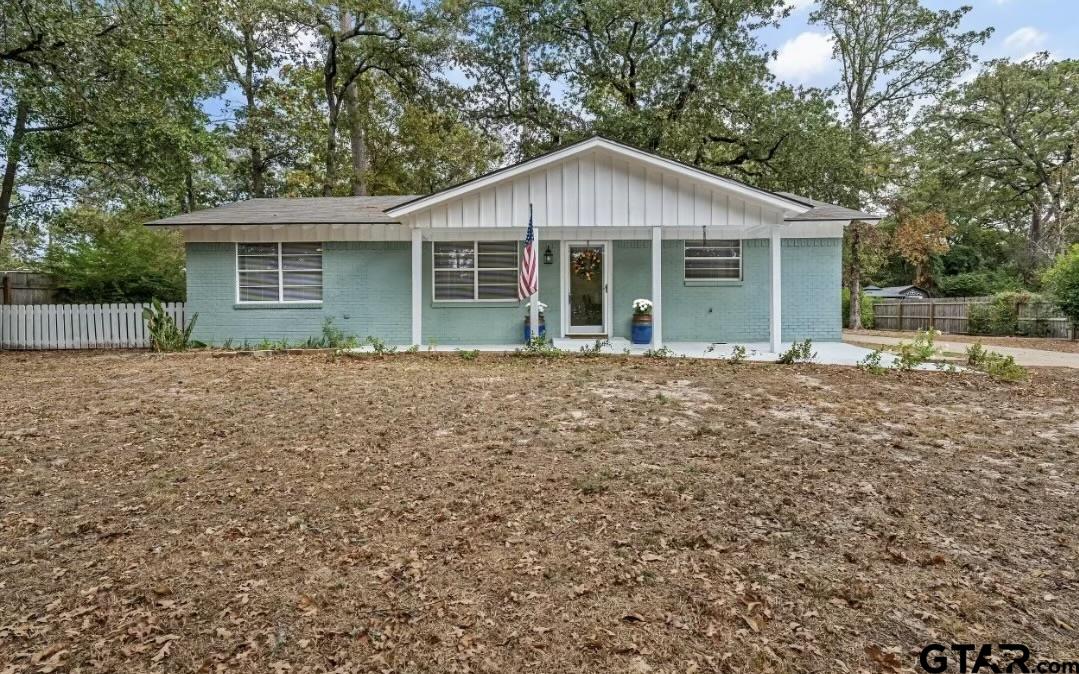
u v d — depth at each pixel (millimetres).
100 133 14070
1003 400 7383
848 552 3348
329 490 4262
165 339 12625
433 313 13461
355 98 26312
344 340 13117
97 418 6258
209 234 13203
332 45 23781
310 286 13445
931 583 3023
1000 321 20562
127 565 3193
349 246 13383
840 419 6312
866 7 24750
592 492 4180
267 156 23875
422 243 13391
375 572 3125
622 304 13703
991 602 2854
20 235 20453
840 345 13047
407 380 8625
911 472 4625
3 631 2598
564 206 11406
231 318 13359
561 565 3189
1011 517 3814
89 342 14039
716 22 21141
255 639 2564
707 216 11445
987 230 39000
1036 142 31109
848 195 20281
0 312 13859
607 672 2355
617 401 7129
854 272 25094
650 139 21000
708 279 13477
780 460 4902
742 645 2521
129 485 4352
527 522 3715
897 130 25859
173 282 17672
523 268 11250
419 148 27094
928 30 24062
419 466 4762
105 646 2506
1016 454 5109
